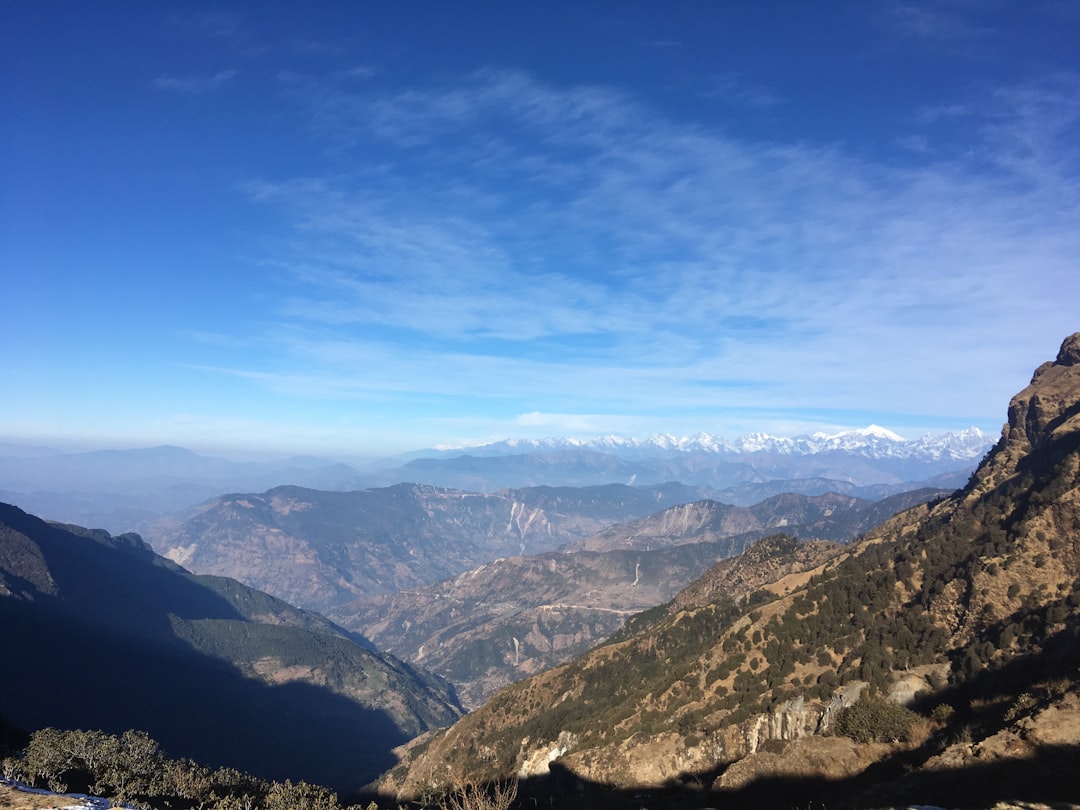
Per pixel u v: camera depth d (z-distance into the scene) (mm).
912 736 60812
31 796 51281
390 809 137500
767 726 82688
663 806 75875
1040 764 38938
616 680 149250
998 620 73812
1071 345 129125
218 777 67938
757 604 134375
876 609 94938
